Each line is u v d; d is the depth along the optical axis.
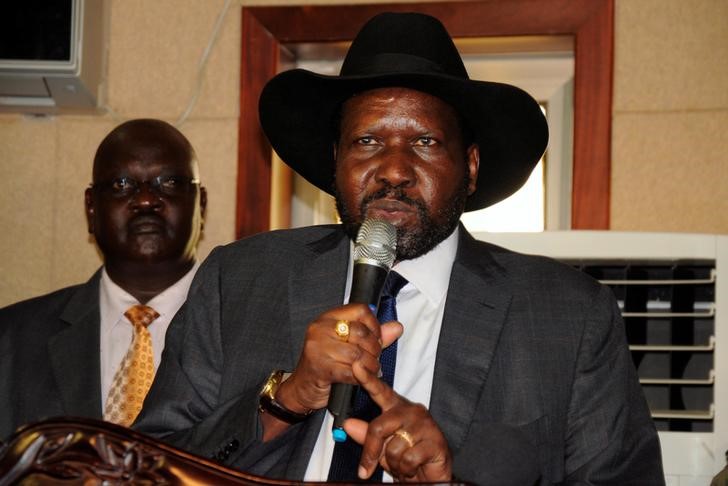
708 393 3.08
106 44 4.40
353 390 1.95
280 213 4.37
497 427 1.98
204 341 2.45
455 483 1.65
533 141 2.60
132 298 3.52
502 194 2.80
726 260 3.09
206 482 1.62
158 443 1.62
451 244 2.51
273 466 2.24
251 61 4.29
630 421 2.36
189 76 4.35
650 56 4.07
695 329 3.09
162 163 3.56
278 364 2.34
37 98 4.34
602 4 4.08
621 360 2.41
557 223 4.25
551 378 2.33
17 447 1.59
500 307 2.41
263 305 2.44
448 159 2.36
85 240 4.36
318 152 2.79
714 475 3.03
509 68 4.35
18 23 4.23
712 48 4.05
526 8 4.11
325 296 2.43
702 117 4.03
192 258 3.64
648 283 3.12
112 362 3.45
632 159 4.04
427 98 2.37
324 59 4.46
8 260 4.38
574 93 4.09
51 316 3.52
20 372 3.38
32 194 4.40
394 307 2.39
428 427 1.91
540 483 2.13
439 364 2.33
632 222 4.02
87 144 4.39
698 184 4.01
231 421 2.18
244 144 4.26
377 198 2.30
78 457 1.60
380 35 2.50
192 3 4.38
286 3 4.28
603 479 2.26
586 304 2.44
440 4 4.16
